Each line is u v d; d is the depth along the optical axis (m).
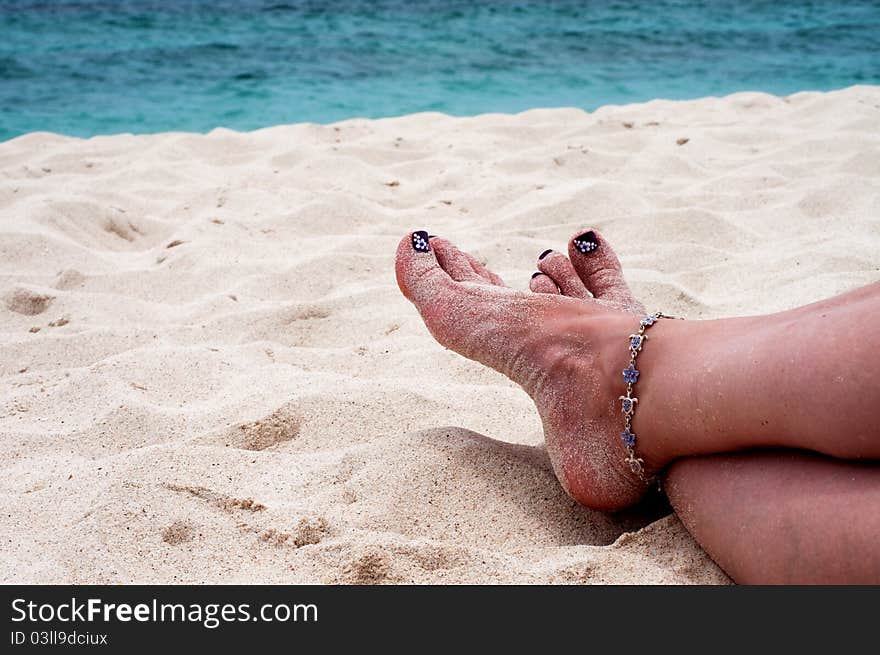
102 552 1.36
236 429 1.79
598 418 1.50
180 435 1.83
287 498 1.56
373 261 2.94
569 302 1.65
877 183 3.45
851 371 1.14
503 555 1.37
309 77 7.35
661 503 1.61
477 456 1.64
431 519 1.51
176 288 2.79
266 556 1.38
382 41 8.78
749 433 1.27
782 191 3.48
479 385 2.06
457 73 7.53
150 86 7.02
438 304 1.74
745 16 10.34
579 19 10.06
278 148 4.55
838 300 1.31
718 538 1.31
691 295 2.52
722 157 4.20
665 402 1.37
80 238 3.20
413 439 1.69
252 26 9.42
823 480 1.21
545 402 1.57
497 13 10.28
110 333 2.39
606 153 4.23
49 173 4.12
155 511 1.45
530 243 3.02
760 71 7.63
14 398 2.01
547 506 1.56
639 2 11.16
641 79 7.34
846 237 2.92
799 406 1.19
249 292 2.72
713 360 1.31
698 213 3.16
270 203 3.59
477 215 3.49
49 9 10.11
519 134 4.78
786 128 4.63
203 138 4.72
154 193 3.79
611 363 1.47
